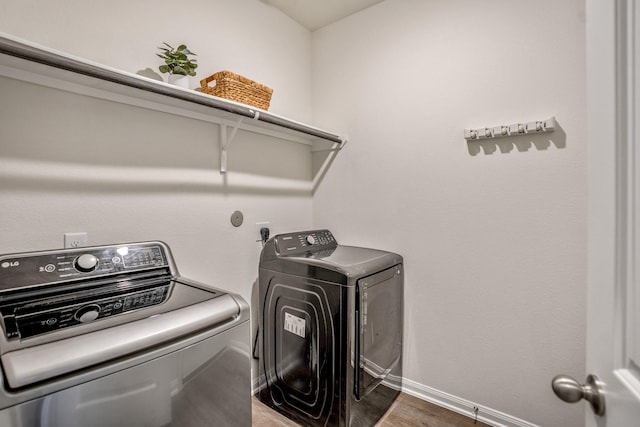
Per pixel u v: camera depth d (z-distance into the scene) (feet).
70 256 3.80
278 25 7.43
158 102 5.10
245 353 3.72
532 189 5.34
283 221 7.54
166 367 2.94
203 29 5.85
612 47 1.77
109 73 3.77
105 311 3.13
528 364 5.44
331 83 7.98
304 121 8.16
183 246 5.56
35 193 3.94
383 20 7.07
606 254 1.83
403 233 6.81
